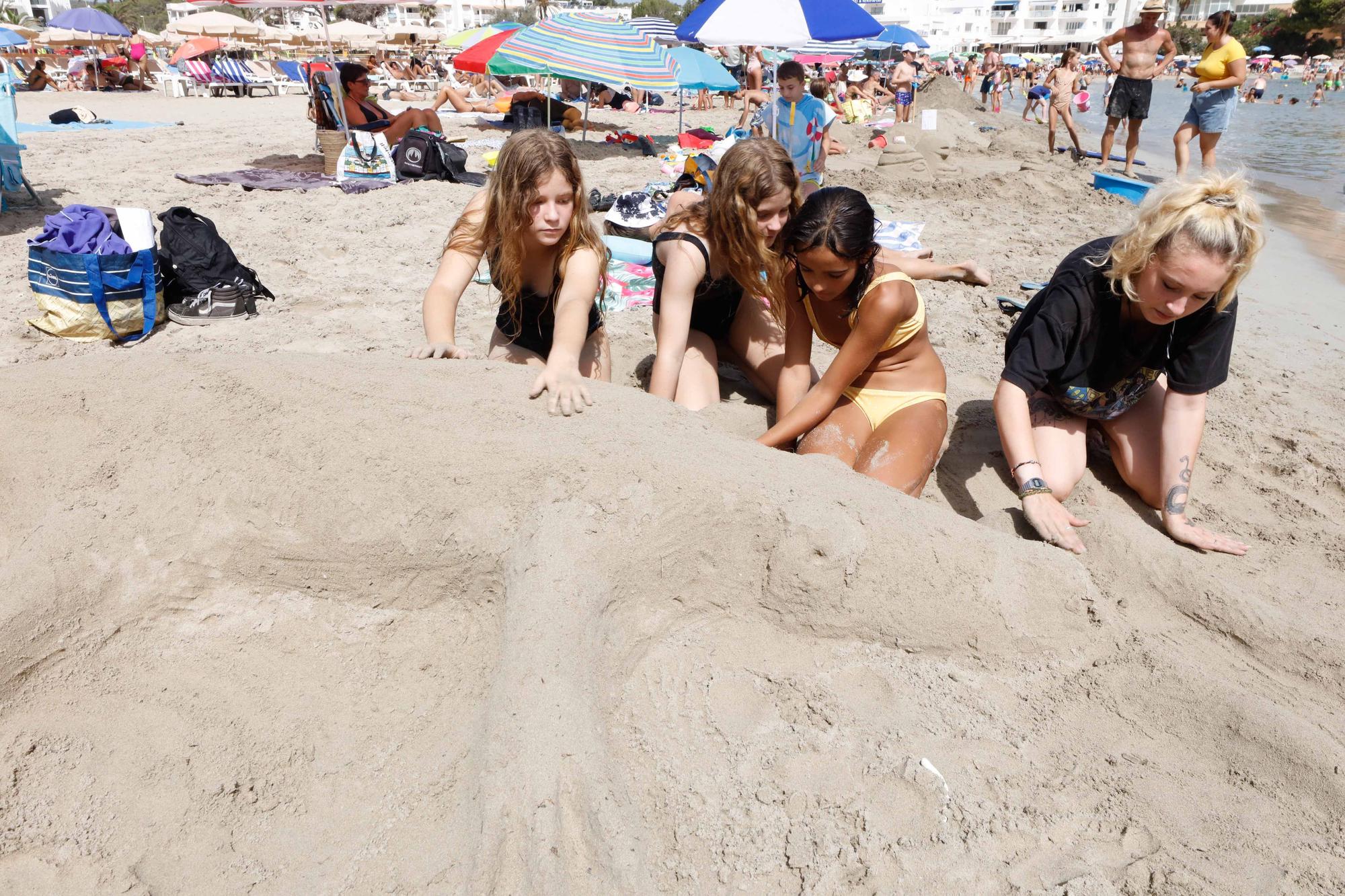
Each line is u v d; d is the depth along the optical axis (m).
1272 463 3.62
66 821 1.84
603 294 3.56
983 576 2.30
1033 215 9.16
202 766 1.94
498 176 3.04
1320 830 1.84
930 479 3.32
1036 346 2.96
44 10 77.94
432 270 6.33
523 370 2.88
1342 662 2.29
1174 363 2.92
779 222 3.26
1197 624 2.48
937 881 1.70
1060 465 3.18
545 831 1.63
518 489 2.26
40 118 16.73
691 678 2.13
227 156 11.37
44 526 2.37
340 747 1.98
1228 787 1.94
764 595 2.28
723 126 17.81
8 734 2.01
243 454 2.45
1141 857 1.76
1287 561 2.89
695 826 1.78
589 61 10.70
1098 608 2.35
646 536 2.21
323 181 9.52
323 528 2.31
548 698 1.84
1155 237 2.56
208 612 2.32
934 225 8.56
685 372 3.69
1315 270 7.18
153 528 2.38
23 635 2.12
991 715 2.12
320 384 2.64
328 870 1.72
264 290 5.57
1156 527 3.07
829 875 1.71
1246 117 25.27
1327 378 4.71
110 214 5.12
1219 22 9.52
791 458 2.66
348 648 2.23
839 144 12.48
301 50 34.88
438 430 2.43
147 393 2.62
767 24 9.66
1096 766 1.99
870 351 3.04
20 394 2.64
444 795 1.84
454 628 2.23
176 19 36.84
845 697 2.13
